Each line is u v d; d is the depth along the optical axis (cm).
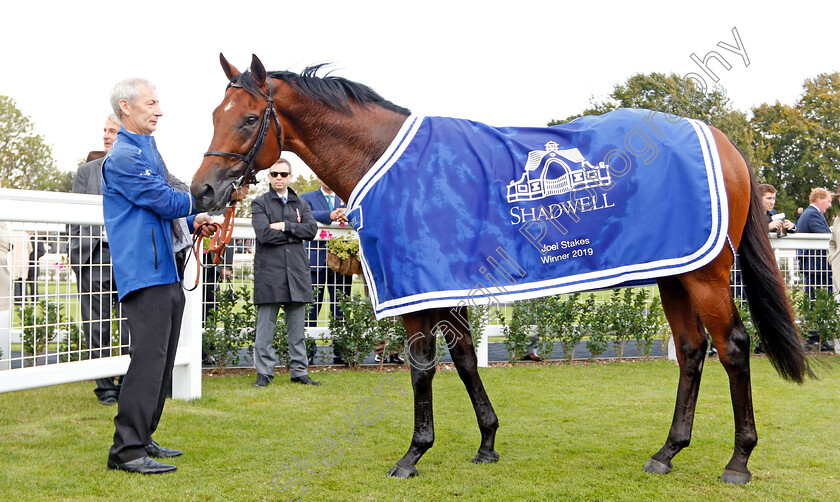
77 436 359
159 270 299
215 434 362
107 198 301
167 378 322
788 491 266
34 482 279
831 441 342
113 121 493
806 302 687
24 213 344
